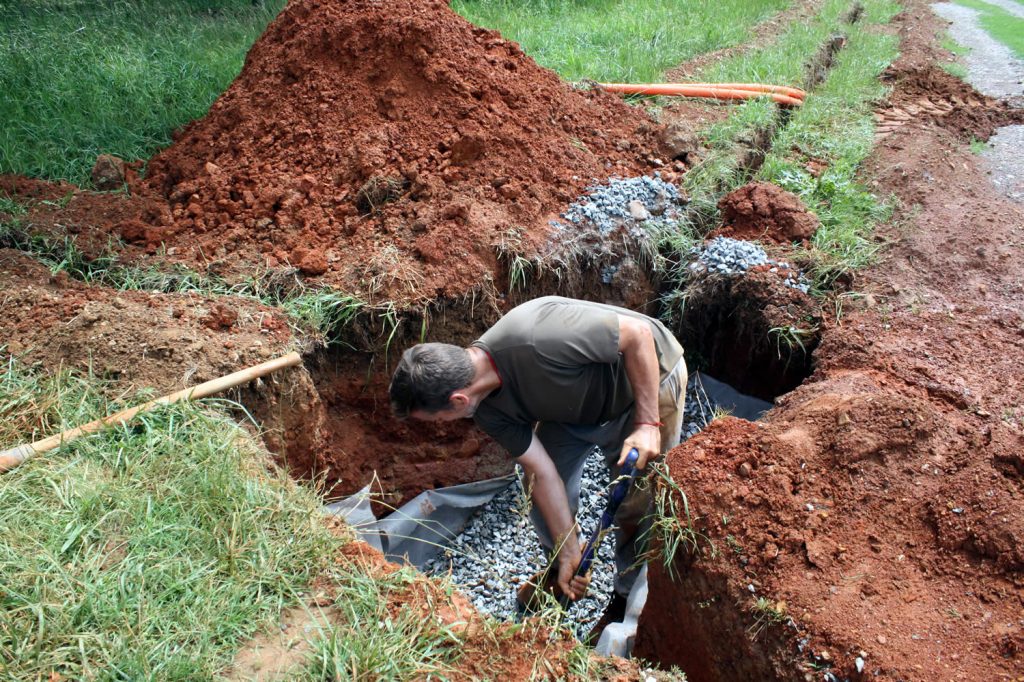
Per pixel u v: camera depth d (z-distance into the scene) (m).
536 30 8.85
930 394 4.00
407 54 5.34
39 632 2.26
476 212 4.77
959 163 6.43
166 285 4.32
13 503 2.70
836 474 3.22
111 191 5.14
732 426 3.46
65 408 3.15
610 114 6.13
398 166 5.04
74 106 6.04
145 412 3.11
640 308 5.27
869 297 4.77
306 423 3.86
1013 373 4.14
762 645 2.83
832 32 9.54
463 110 5.30
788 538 2.99
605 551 4.47
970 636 2.64
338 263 4.55
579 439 3.64
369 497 4.23
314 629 2.47
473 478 4.83
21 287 3.96
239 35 8.34
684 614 3.20
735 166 5.79
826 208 5.60
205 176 5.12
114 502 2.76
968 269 5.05
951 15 12.46
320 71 5.37
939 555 2.92
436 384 2.83
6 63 6.51
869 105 7.51
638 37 8.66
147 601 2.44
